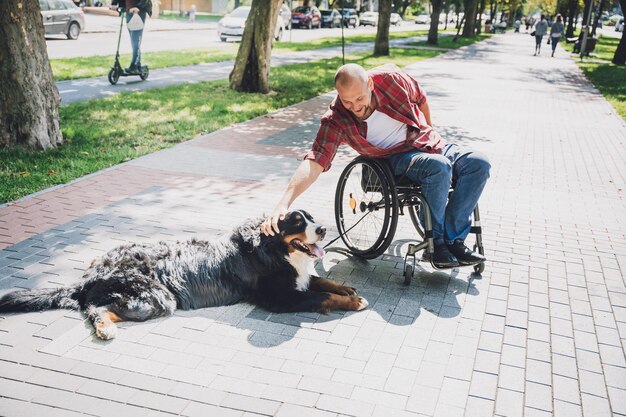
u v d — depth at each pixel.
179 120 10.50
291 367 3.45
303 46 29.36
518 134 10.78
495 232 5.88
